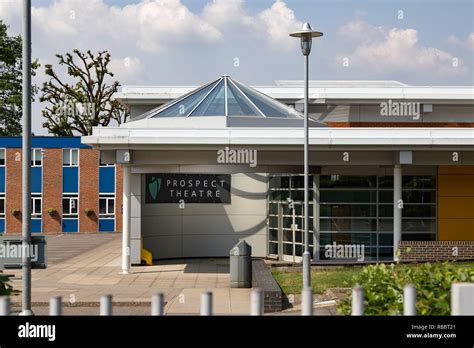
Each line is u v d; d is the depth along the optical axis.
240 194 35.88
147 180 34.34
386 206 31.27
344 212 31.25
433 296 10.34
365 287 11.49
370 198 31.27
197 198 35.50
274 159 28.61
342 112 37.50
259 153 28.53
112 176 58.12
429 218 31.58
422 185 31.58
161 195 35.00
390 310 10.66
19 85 79.12
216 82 32.62
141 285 25.14
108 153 28.31
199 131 27.94
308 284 19.48
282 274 26.23
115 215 58.22
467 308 8.50
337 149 28.08
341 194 31.28
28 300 13.20
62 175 57.81
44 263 13.32
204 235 35.91
